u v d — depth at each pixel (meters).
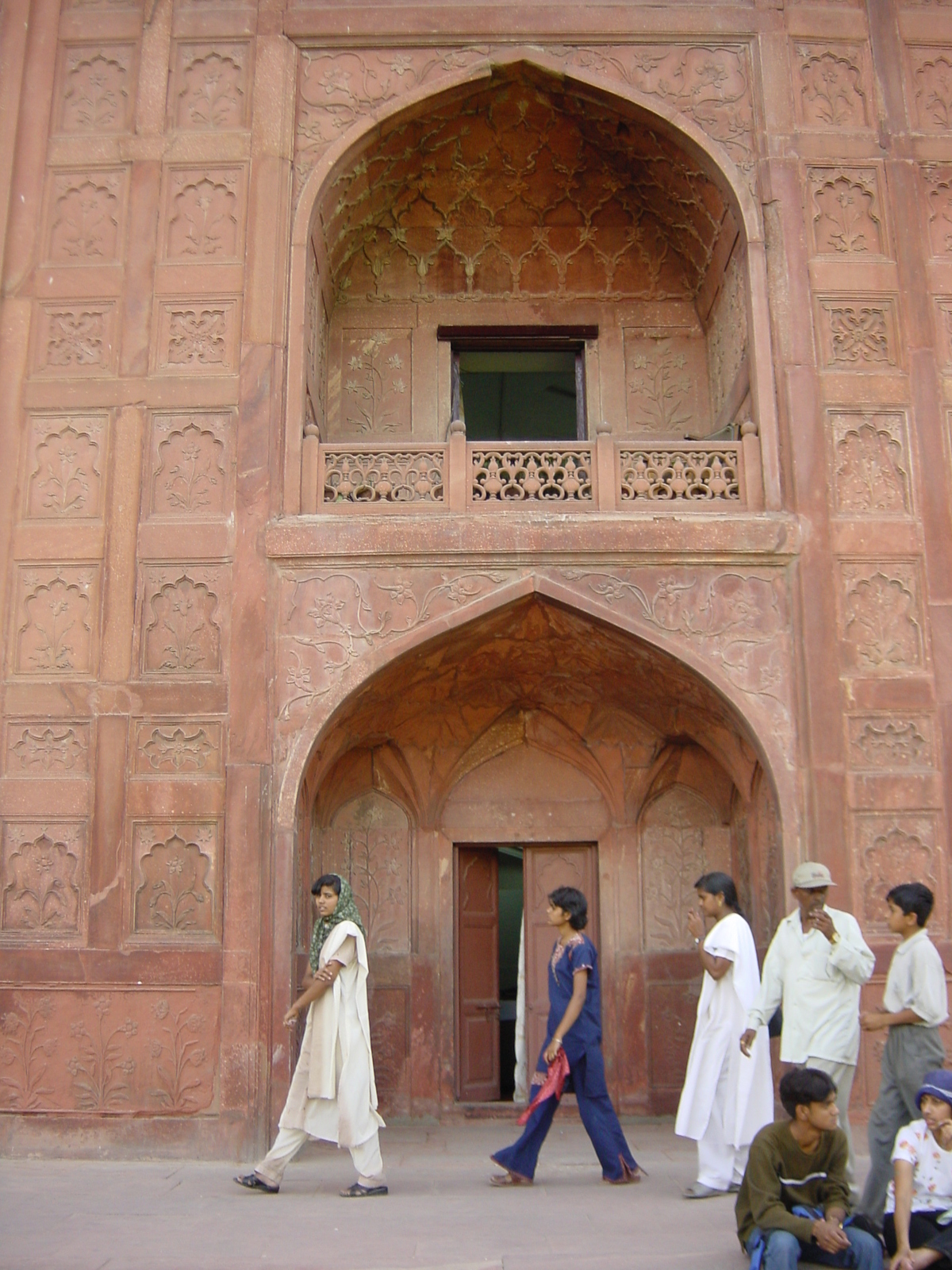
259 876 5.45
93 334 6.17
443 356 7.36
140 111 6.46
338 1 6.61
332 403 7.23
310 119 6.47
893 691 5.73
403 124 6.57
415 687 6.40
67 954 5.42
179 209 6.33
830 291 6.24
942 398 6.13
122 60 6.56
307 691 5.68
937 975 3.49
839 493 5.98
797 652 5.76
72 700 5.70
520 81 6.58
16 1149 5.23
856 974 3.85
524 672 6.56
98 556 5.87
